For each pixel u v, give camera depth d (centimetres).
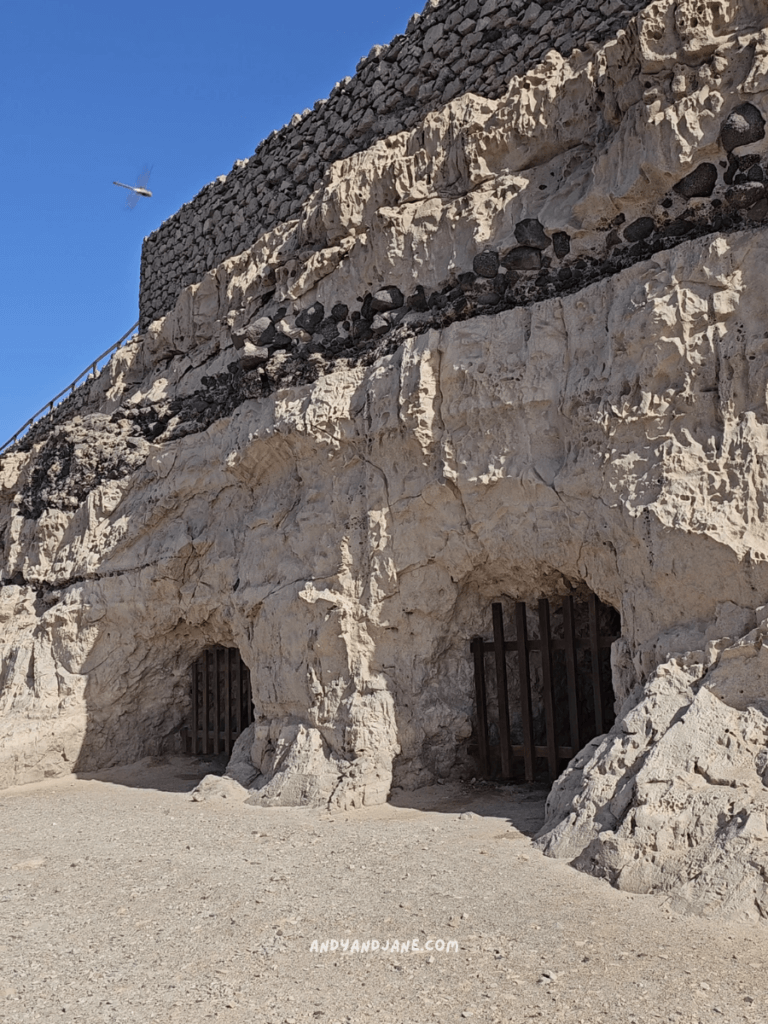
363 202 1026
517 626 852
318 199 1094
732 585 648
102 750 1253
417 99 1038
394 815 780
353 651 900
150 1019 382
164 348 1366
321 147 1173
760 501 650
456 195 946
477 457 836
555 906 496
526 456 809
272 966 439
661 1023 355
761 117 705
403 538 892
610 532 730
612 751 626
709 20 741
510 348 837
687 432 698
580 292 802
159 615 1213
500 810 755
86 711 1244
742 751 568
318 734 908
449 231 929
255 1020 377
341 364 995
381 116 1088
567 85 862
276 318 1102
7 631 1402
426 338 898
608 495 730
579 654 918
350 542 927
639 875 520
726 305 696
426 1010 378
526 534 803
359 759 852
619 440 736
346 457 956
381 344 959
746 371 678
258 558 1044
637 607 705
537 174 884
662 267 742
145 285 1545
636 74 791
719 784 556
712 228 732
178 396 1295
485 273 879
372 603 898
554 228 834
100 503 1319
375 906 520
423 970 421
